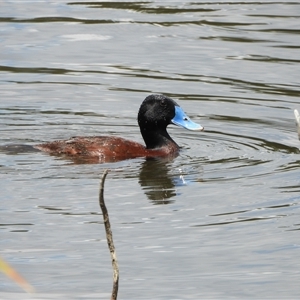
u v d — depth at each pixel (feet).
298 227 37.24
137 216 38.45
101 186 24.04
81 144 47.06
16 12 78.79
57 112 56.65
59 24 75.20
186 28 73.92
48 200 39.96
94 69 64.80
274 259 34.24
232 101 58.34
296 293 31.40
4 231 36.55
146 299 31.07
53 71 64.44
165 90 60.44
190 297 31.19
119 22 75.61
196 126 49.67
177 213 38.86
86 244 35.47
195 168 45.60
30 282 32.27
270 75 62.90
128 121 55.42
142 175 44.01
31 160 45.52
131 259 34.24
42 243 35.50
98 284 32.17
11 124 54.08
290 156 47.80
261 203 40.09
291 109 56.70
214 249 35.19
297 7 80.07
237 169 45.34
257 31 72.79
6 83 61.93
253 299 31.09
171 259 34.30
